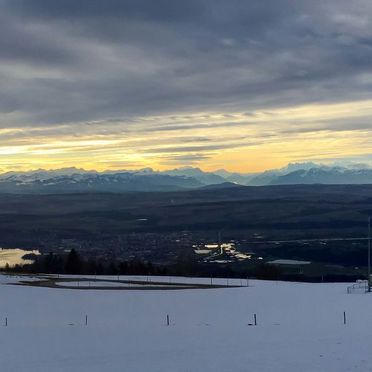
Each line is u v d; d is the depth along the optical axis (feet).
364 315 148.66
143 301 192.24
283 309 165.89
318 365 86.94
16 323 147.33
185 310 170.09
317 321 139.44
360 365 86.48
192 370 86.22
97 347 108.47
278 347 101.76
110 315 162.40
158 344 109.91
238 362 90.38
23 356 100.68
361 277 347.77
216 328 131.54
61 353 102.78
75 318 156.97
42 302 191.42
